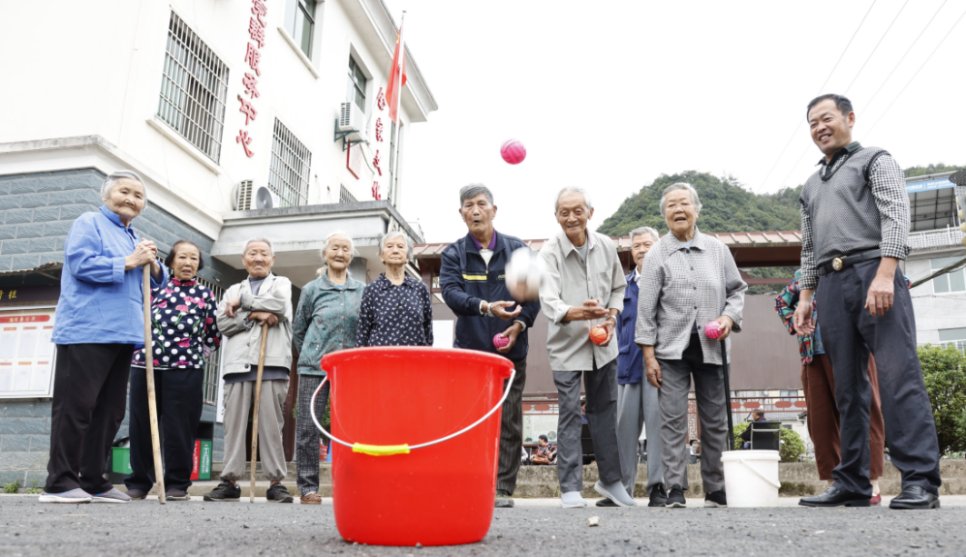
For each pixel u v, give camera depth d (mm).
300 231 7605
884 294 2828
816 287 3424
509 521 2434
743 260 10648
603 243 3893
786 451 10297
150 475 4332
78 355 3377
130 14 6609
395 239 4148
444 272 3805
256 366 4422
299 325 4434
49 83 6480
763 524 2197
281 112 9281
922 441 2803
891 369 2867
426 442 1695
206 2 7695
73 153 6246
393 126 13656
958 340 24141
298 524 2295
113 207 3680
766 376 10398
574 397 3670
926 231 26109
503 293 3740
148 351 3504
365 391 1732
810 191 3342
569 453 3633
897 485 5734
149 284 3559
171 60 7172
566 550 1591
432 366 1721
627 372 4406
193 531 1998
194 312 4461
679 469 3561
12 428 5934
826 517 2451
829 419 3939
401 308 4016
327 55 10695
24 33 6641
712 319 3668
